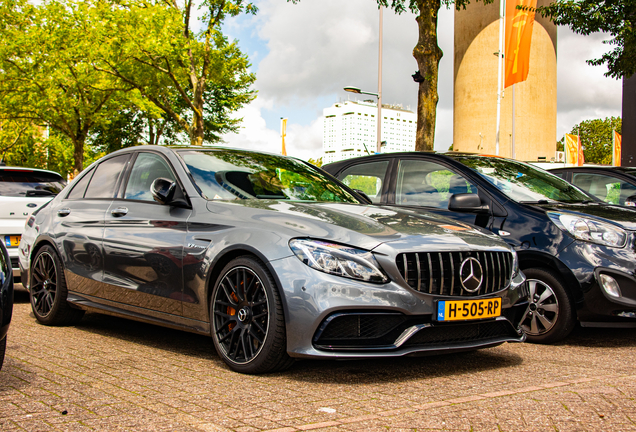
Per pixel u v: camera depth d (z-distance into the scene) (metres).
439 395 2.83
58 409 2.50
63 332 4.47
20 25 22.88
